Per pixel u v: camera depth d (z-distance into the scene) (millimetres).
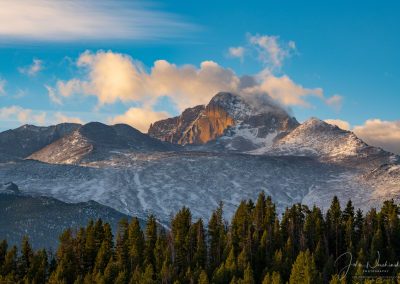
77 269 170375
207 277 149625
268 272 145125
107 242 173625
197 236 174625
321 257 162125
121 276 153750
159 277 154375
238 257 158250
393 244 174375
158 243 170250
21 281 162750
